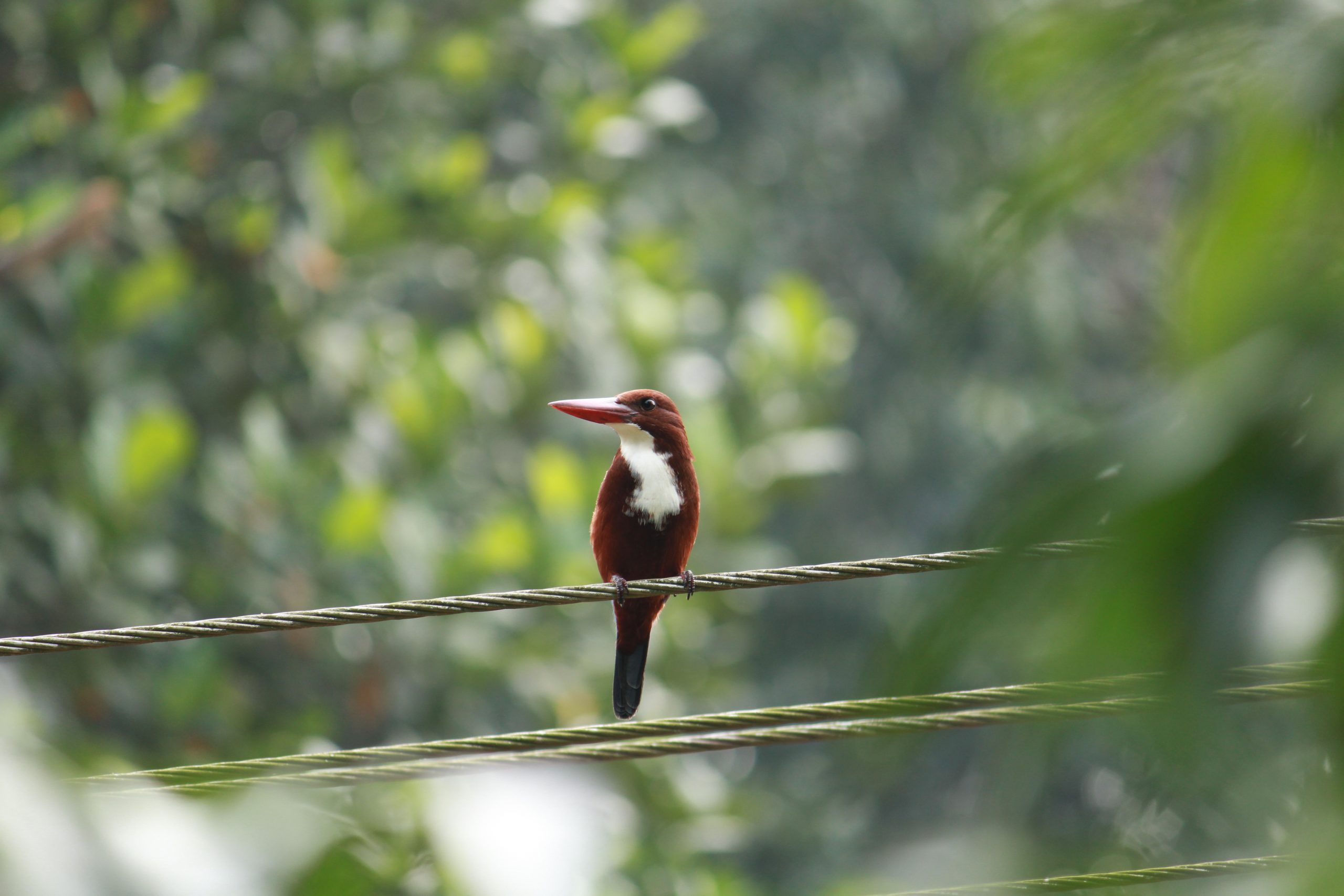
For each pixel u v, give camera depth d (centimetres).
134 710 1152
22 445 1187
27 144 1227
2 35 1300
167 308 1246
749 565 1341
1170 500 202
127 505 1096
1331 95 241
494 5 1488
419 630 1247
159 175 1297
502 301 1361
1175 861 242
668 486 823
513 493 1485
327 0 1418
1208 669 195
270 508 1215
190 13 1381
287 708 1263
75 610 1159
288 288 1311
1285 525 198
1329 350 206
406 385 1285
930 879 317
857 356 2508
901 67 2552
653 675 1349
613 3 1493
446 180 1362
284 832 163
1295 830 212
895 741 250
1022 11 287
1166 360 253
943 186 2555
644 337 1363
